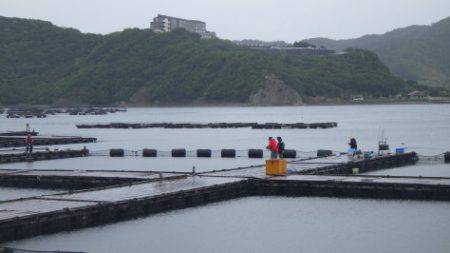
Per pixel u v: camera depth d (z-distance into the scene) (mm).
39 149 90375
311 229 37469
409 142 110688
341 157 67562
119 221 39094
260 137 124125
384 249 33219
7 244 33406
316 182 47125
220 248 33875
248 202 45312
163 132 143500
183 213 41531
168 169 68438
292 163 61438
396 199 45094
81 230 36781
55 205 38156
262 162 73625
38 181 54281
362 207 42750
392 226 37688
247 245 34344
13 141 101500
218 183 47000
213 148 99812
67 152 81438
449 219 38969
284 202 45062
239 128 153625
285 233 36625
